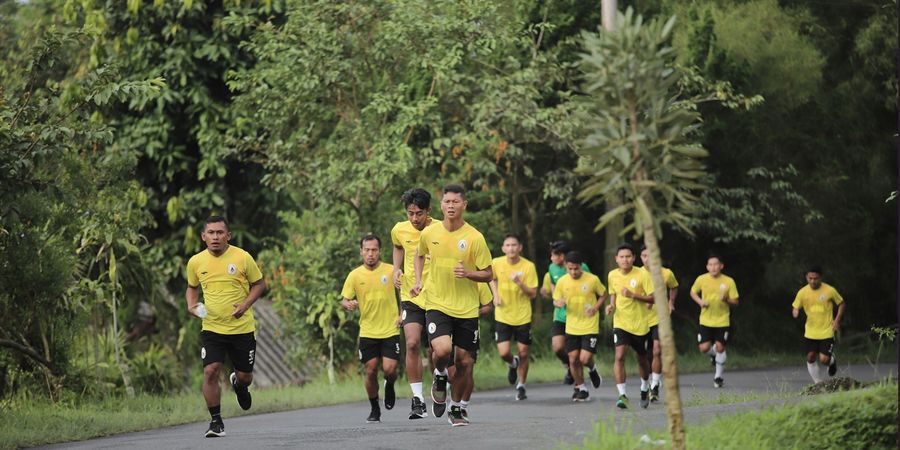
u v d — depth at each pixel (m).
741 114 78.19
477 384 56.38
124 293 56.38
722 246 81.69
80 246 51.94
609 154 21.42
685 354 77.00
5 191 40.09
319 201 60.53
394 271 36.25
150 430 38.78
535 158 74.81
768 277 82.25
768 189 79.31
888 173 83.50
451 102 64.06
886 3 73.38
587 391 46.78
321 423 38.56
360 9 60.06
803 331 85.31
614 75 21.23
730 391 50.50
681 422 21.38
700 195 76.44
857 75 82.81
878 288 87.06
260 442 30.03
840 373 63.94
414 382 36.53
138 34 63.75
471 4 60.53
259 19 65.44
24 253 44.09
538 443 26.38
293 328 60.62
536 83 64.62
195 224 66.56
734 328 83.81
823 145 81.94
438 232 32.47
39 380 48.47
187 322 63.81
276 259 61.69
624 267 42.66
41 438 35.03
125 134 64.62
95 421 39.59
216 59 63.75
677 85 65.94
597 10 70.88
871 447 23.97
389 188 60.78
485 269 32.41
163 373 57.06
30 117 42.47
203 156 64.62
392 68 61.88
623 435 25.12
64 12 61.16
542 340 73.75
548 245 80.56
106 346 53.78
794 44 80.25
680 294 82.69
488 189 67.31
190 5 59.59
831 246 82.88
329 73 58.94
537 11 70.38
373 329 37.84
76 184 47.88
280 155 61.53
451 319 32.53
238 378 34.09
